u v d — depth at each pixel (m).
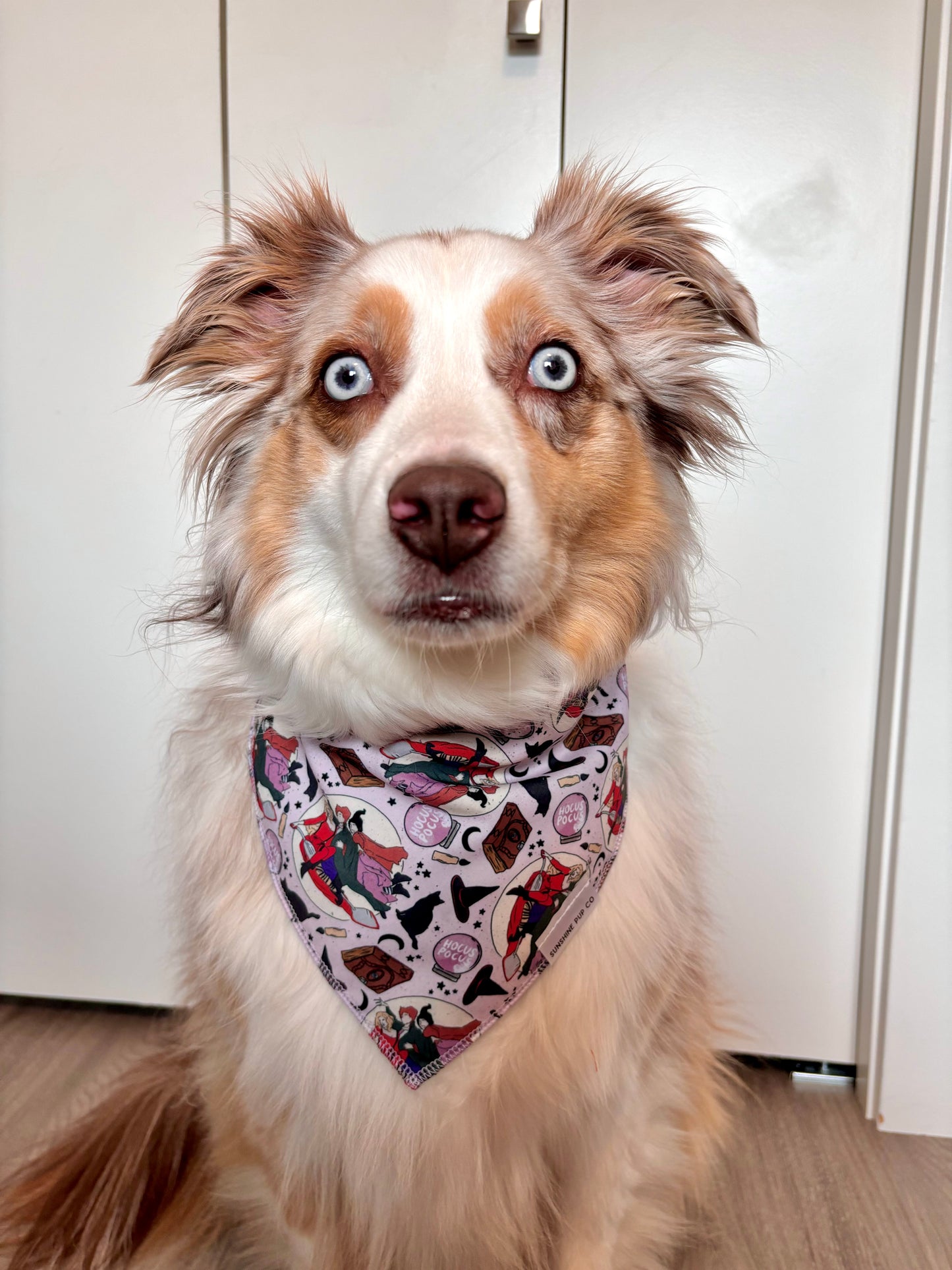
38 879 0.65
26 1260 0.46
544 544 0.33
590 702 0.39
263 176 0.56
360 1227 0.39
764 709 0.58
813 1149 0.54
